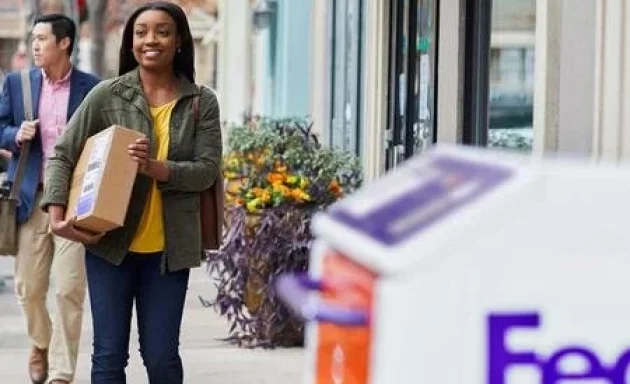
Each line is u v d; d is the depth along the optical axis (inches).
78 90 397.1
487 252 131.3
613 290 133.6
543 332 132.9
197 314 573.3
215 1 1854.1
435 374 129.9
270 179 484.4
